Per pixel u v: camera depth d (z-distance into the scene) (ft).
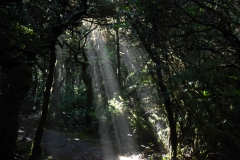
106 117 45.78
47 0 28.86
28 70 20.39
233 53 13.91
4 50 16.87
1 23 16.21
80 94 67.77
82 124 56.29
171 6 14.64
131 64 44.65
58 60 72.69
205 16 13.74
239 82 13.57
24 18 22.47
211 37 15.10
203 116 18.06
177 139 24.94
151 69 23.26
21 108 23.04
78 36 51.72
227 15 12.26
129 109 37.52
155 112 31.94
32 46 19.11
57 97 65.98
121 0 21.86
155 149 31.19
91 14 28.17
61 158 29.45
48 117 59.67
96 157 30.37
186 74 16.81
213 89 15.58
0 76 19.98
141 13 16.61
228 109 15.55
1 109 19.26
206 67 15.79
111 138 42.04
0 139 20.01
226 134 15.05
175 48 18.35
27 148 28.68
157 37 18.47
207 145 19.99
